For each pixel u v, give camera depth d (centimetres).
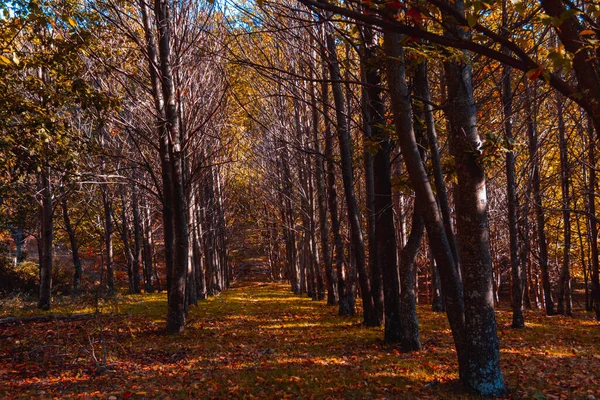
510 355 934
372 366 831
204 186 3038
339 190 2631
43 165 1132
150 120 1623
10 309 1736
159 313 1744
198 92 1620
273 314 1773
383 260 1106
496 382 625
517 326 1356
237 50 1421
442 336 1195
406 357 908
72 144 1193
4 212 2462
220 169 3262
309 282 2939
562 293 1850
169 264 1511
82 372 824
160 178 2150
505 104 1127
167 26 1343
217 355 973
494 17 903
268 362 884
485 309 627
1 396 668
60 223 3177
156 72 1404
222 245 3972
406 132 648
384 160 1141
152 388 711
